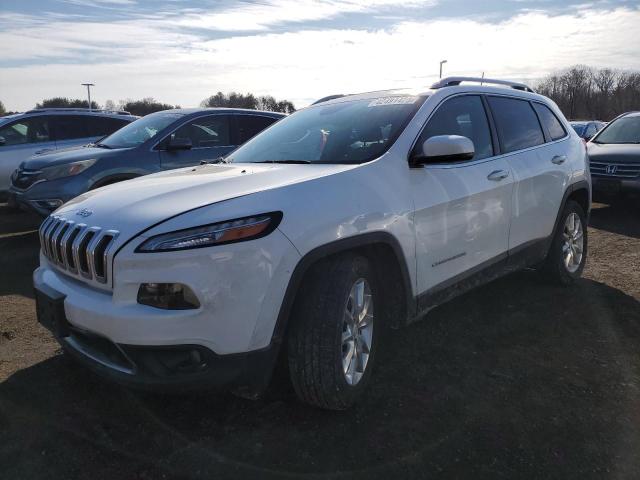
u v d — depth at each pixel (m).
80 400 3.00
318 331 2.63
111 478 2.37
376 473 2.40
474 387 3.13
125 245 2.43
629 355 3.54
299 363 2.67
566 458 2.50
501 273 4.05
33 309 4.43
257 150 3.90
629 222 7.88
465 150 3.11
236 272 2.40
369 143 3.34
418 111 3.51
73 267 2.72
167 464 2.46
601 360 3.47
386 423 2.77
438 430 2.71
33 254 6.33
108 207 2.75
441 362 3.44
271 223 2.50
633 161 7.77
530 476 2.38
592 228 7.51
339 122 3.73
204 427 2.75
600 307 4.39
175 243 2.36
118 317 2.39
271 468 2.44
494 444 2.60
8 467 2.43
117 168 6.52
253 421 2.80
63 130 9.30
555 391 3.09
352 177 2.93
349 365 2.82
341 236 2.71
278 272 2.49
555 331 3.92
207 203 2.54
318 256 2.62
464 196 3.50
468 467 2.44
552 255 4.69
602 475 2.39
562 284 4.80
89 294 2.58
